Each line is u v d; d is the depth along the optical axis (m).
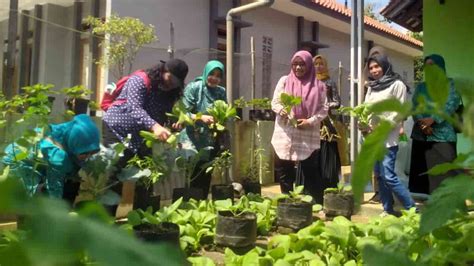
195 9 11.07
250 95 10.71
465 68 6.89
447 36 7.13
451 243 0.87
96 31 8.77
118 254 0.26
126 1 9.78
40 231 0.25
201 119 4.59
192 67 10.47
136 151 4.05
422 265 0.51
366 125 4.33
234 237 3.22
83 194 3.80
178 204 3.38
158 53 9.97
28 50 11.43
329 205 4.37
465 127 0.57
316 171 4.87
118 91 4.26
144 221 2.96
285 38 13.78
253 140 6.60
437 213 0.68
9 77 9.34
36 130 3.35
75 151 3.29
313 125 4.70
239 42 11.99
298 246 2.43
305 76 4.80
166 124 4.43
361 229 2.60
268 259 2.15
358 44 5.35
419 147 4.37
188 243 3.22
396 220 2.77
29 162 3.23
